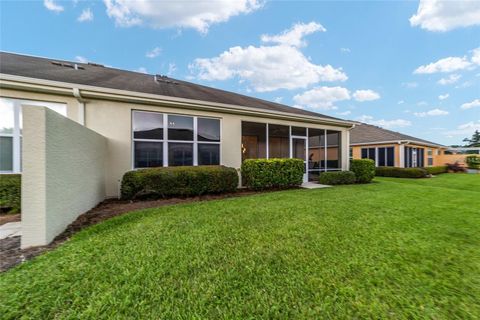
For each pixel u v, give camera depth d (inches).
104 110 240.4
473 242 123.0
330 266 96.1
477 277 89.0
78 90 216.5
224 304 72.9
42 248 112.7
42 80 202.2
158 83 358.9
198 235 128.6
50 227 120.6
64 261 96.9
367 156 682.8
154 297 75.4
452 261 101.4
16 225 154.5
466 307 72.6
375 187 340.2
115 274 87.8
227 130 317.7
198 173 249.8
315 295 77.5
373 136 694.5
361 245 117.5
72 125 150.8
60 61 386.6
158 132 271.7
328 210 186.9
